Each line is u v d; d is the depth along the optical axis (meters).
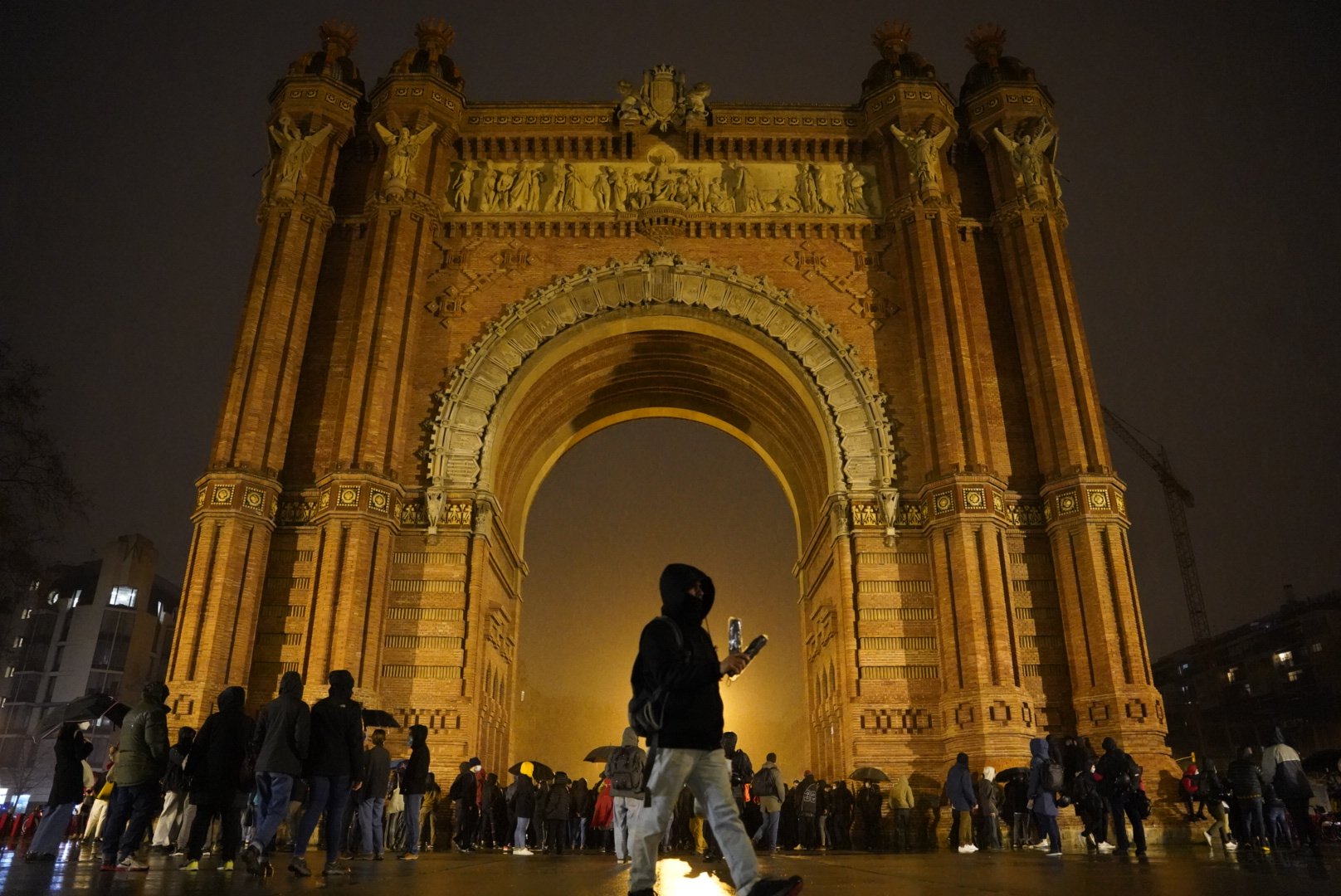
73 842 26.77
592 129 39.91
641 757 19.08
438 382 35.72
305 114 38.31
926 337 35.06
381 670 31.48
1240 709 108.81
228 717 14.97
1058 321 35.28
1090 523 32.03
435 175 38.44
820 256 37.97
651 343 39.91
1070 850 25.28
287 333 34.69
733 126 39.81
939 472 33.09
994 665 30.12
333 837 13.48
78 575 107.06
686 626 7.12
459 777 27.11
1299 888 10.23
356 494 31.88
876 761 30.62
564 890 10.88
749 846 6.58
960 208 38.84
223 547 30.69
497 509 35.31
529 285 37.44
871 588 32.72
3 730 97.69
